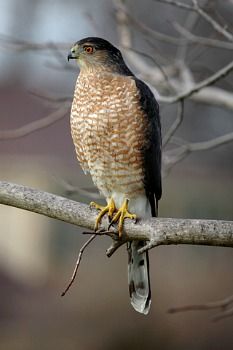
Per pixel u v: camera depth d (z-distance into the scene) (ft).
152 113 30.12
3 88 80.18
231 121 64.08
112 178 30.30
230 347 50.90
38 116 73.36
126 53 39.52
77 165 67.62
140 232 26.48
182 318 52.34
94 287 58.49
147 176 30.14
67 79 78.64
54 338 52.85
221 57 63.31
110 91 29.84
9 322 54.54
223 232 25.45
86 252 62.44
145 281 30.09
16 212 68.80
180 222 25.79
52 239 67.51
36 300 57.77
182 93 34.30
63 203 27.30
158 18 62.08
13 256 68.13
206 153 71.51
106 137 29.81
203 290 59.77
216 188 69.62
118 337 52.13
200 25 54.13
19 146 69.41
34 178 67.31
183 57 39.81
